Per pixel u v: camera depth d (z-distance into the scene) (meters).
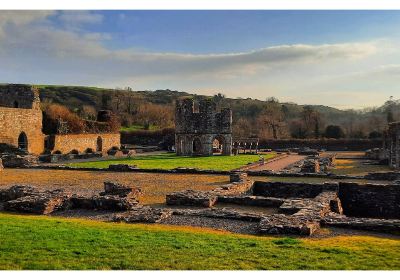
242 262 11.12
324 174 35.59
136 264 10.79
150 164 50.91
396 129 46.66
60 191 22.77
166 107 143.38
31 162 47.59
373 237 15.15
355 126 129.88
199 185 31.44
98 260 11.03
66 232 14.20
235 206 22.97
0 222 15.90
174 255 11.63
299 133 114.19
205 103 71.44
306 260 11.38
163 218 18.66
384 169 46.31
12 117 63.94
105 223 17.42
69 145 74.62
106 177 36.66
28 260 10.80
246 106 157.50
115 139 88.94
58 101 135.50
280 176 36.19
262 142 97.69
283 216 17.52
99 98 145.25
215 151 78.94
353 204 25.78
